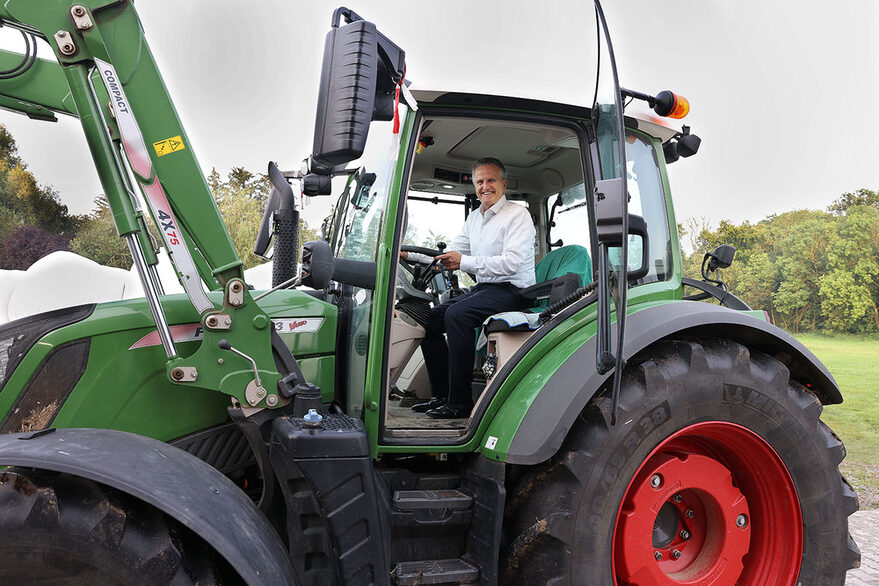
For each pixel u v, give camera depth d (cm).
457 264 271
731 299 293
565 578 210
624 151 195
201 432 228
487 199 280
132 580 158
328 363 253
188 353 223
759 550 250
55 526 156
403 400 313
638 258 263
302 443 196
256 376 208
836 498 246
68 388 209
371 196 262
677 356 232
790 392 243
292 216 312
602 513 213
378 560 201
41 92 218
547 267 299
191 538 171
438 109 234
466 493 225
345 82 182
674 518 250
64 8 193
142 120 201
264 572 167
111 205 198
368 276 230
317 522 204
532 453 204
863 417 729
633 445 217
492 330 252
